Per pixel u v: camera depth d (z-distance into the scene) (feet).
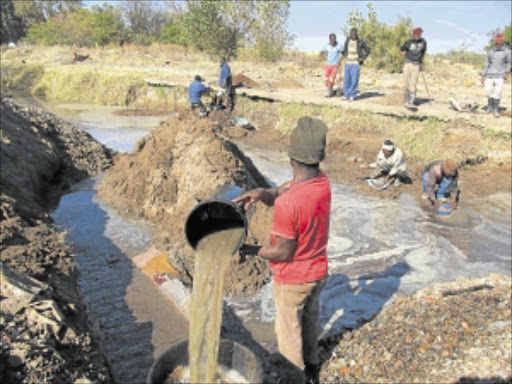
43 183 32.01
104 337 17.02
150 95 69.87
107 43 126.62
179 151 28.60
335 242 24.67
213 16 84.07
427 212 28.45
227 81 53.36
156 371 8.32
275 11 85.20
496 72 37.50
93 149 39.29
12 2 171.22
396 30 71.26
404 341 14.71
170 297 19.57
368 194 31.40
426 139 38.93
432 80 61.52
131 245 24.52
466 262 22.50
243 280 20.35
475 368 13.20
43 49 116.67
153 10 146.20
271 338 17.22
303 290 11.75
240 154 29.94
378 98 47.37
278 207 10.74
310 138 10.59
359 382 13.53
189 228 9.53
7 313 14.19
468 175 35.47
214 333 8.81
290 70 73.36
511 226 26.50
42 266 18.88
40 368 12.58
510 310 15.51
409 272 21.58
